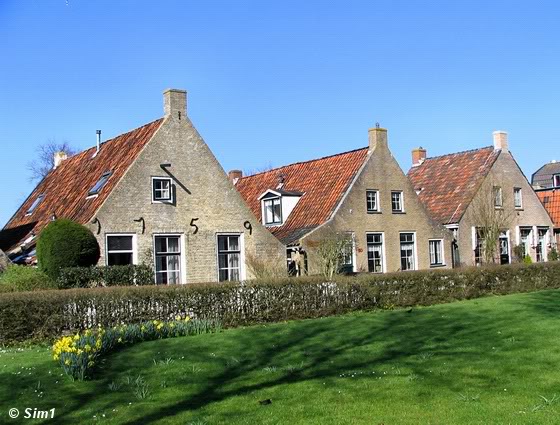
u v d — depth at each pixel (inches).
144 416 333.7
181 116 997.2
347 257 1140.5
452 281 937.5
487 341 510.0
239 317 725.3
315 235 1103.6
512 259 1445.6
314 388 376.8
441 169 1520.7
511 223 1459.2
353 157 1243.2
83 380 404.5
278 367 437.1
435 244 1296.8
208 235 1000.9
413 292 887.7
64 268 788.6
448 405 332.2
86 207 946.7
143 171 946.1
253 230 1047.0
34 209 1186.6
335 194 1179.9
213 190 1013.8
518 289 1031.6
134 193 934.4
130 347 510.0
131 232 925.8
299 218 1198.9
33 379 406.3
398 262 1224.8
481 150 1491.1
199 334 585.0
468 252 1364.4
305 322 671.1
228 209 1025.5
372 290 840.9
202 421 319.3
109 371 427.5
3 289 731.4
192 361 457.4
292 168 1378.0
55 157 1337.4
